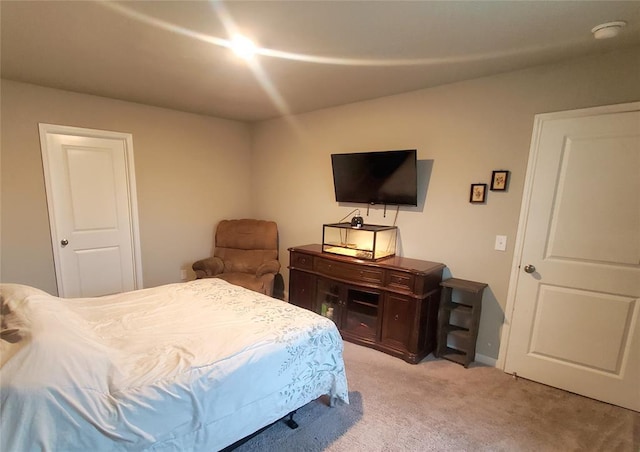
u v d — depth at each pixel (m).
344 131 3.60
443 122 2.87
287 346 1.75
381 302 2.88
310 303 3.45
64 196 3.29
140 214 3.77
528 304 2.52
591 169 2.21
